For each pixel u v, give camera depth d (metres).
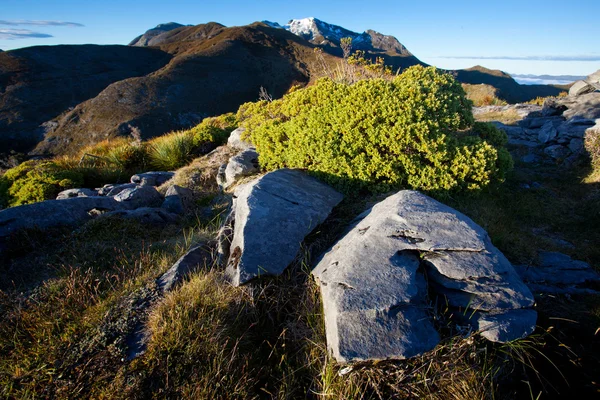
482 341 2.63
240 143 8.45
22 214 4.54
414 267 2.82
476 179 4.95
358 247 3.00
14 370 2.52
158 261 3.86
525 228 5.26
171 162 9.36
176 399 2.32
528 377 2.67
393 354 2.31
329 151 4.92
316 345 2.76
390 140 4.80
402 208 3.33
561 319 3.16
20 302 3.24
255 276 3.09
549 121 9.47
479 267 2.80
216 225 4.94
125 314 2.93
